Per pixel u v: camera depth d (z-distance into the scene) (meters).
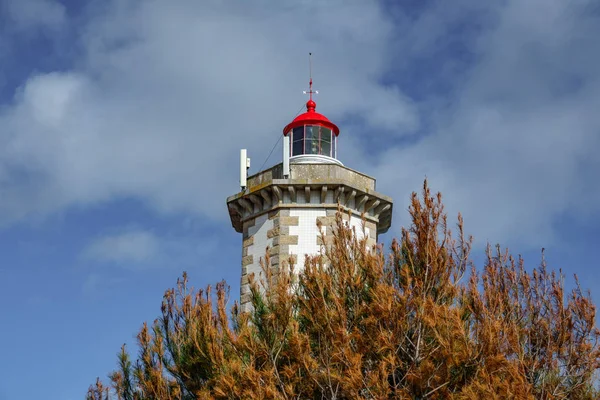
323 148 36.53
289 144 36.53
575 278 25.25
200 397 23.55
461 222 25.44
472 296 23.78
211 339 24.64
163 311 27.88
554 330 24.59
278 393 22.39
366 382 22.31
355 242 26.08
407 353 23.05
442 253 24.66
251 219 34.34
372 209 34.53
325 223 32.78
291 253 32.38
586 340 24.19
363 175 34.69
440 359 22.69
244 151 35.53
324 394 23.28
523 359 23.20
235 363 23.11
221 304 25.50
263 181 34.62
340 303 23.94
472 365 22.31
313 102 38.03
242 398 22.58
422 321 23.11
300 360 23.17
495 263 26.56
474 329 22.94
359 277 24.58
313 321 24.25
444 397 22.42
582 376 23.80
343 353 22.52
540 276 25.84
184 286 28.12
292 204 33.16
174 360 26.42
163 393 25.25
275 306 25.17
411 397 22.41
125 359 27.72
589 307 24.44
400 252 25.31
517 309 25.28
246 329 24.11
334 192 33.25
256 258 33.44
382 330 22.95
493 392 20.70
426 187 25.44
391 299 23.17
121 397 27.08
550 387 23.45
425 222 24.92
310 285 24.84
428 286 24.12
